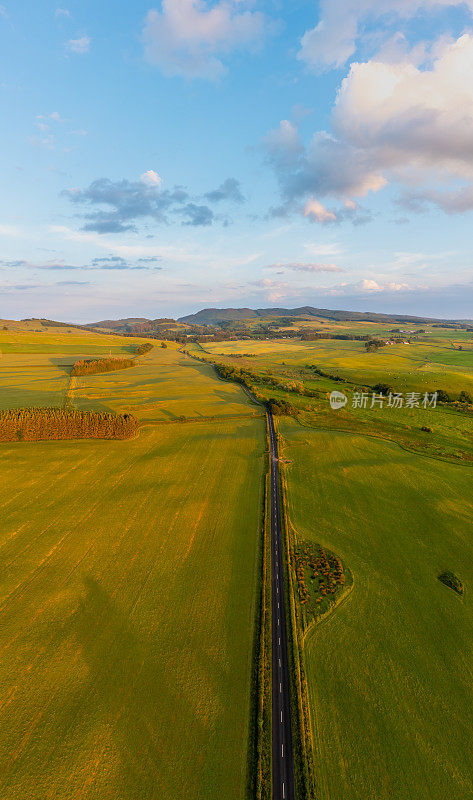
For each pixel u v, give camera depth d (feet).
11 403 387.14
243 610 129.70
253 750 88.63
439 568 155.43
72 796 78.54
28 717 93.35
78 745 87.71
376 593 140.77
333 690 103.40
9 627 119.14
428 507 203.62
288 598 135.95
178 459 261.85
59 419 291.17
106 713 94.94
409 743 91.20
